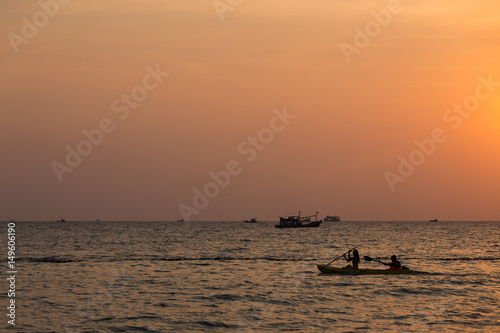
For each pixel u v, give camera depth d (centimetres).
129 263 4947
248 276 3828
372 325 2184
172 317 2353
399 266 3956
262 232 15788
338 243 8919
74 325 2195
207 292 3042
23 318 2319
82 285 3322
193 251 6812
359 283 3406
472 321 2252
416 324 2194
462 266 4638
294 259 5447
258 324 2214
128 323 2238
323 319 2300
